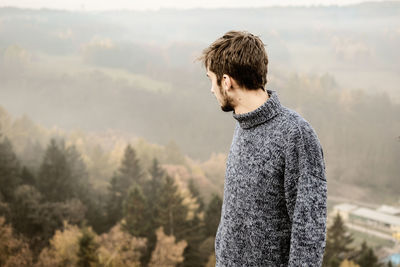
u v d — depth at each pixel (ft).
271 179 3.83
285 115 3.92
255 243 3.97
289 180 3.68
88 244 59.26
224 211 4.42
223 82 4.18
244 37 4.05
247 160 4.07
